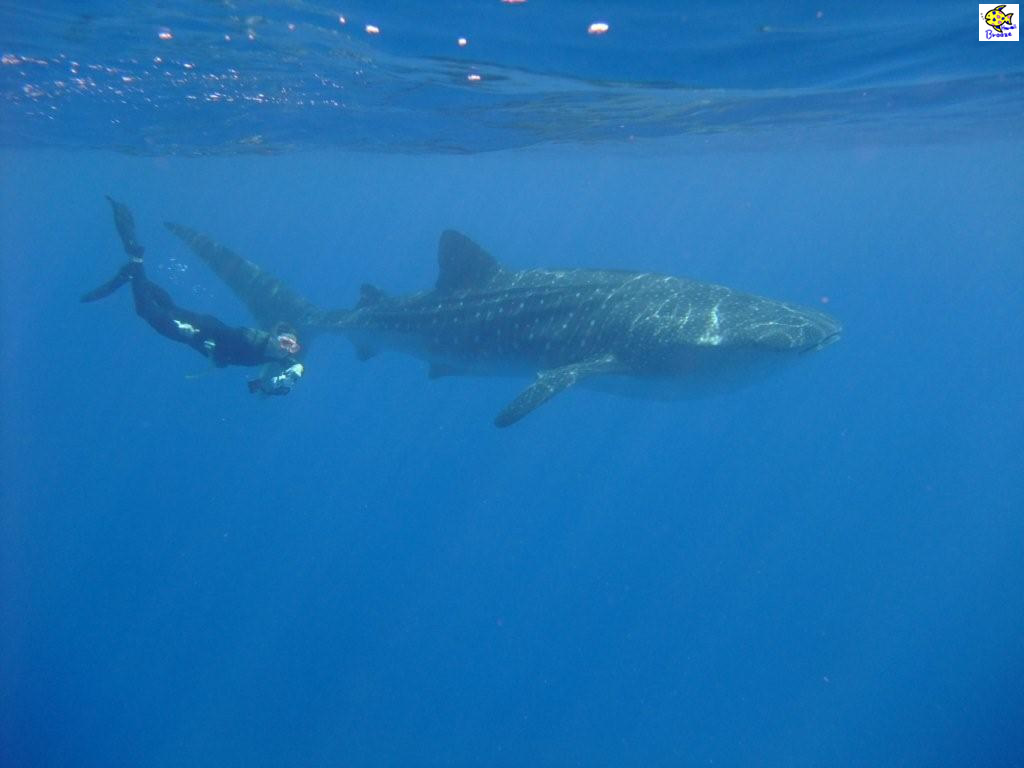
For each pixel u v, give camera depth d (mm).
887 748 20797
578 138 25016
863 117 21328
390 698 23078
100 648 25422
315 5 10594
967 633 24766
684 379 10852
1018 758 19891
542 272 12344
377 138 24812
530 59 12711
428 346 13250
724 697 23000
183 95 17734
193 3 10812
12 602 27250
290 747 21375
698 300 10719
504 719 22172
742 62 12773
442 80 14781
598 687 23344
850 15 10039
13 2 11148
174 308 10094
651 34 11008
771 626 25656
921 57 12789
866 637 24969
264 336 9617
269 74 15188
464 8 10156
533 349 11883
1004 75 14906
